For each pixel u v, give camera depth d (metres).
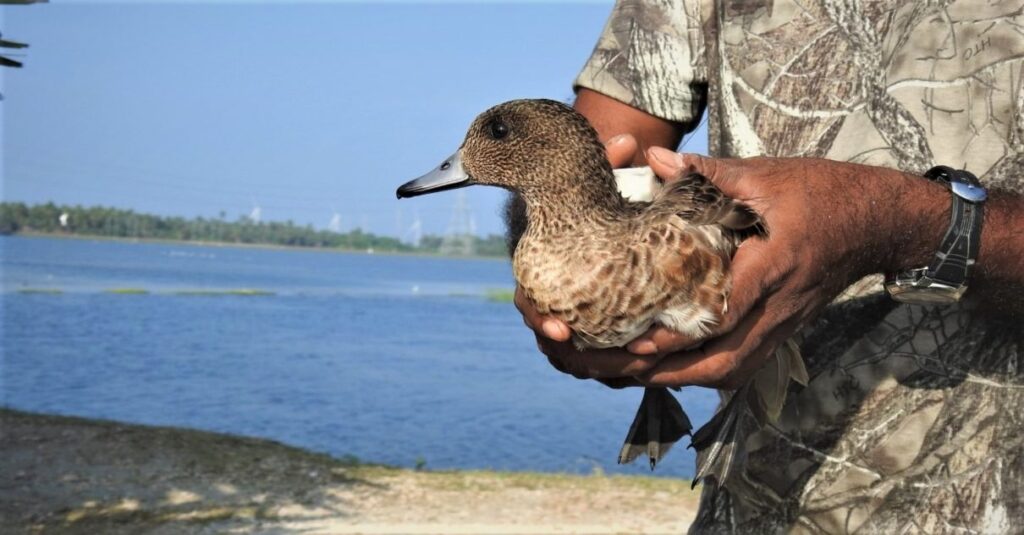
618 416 20.42
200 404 20.33
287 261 183.62
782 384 2.09
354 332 44.78
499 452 15.75
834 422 2.16
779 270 1.81
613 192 2.11
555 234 1.99
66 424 10.58
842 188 1.85
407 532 7.90
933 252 1.91
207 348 32.84
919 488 2.10
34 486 8.59
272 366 28.23
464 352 36.56
